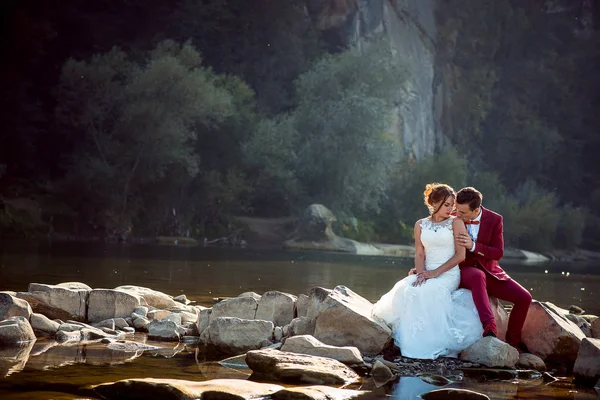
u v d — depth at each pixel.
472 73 58.19
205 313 6.54
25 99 38.56
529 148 58.12
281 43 46.62
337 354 5.22
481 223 6.28
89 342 5.85
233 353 5.69
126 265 15.93
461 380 4.96
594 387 4.93
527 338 6.05
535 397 4.48
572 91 62.72
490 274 6.14
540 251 48.84
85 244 26.73
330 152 39.12
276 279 13.98
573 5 64.12
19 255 17.67
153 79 34.94
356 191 39.84
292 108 45.75
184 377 4.60
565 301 11.91
